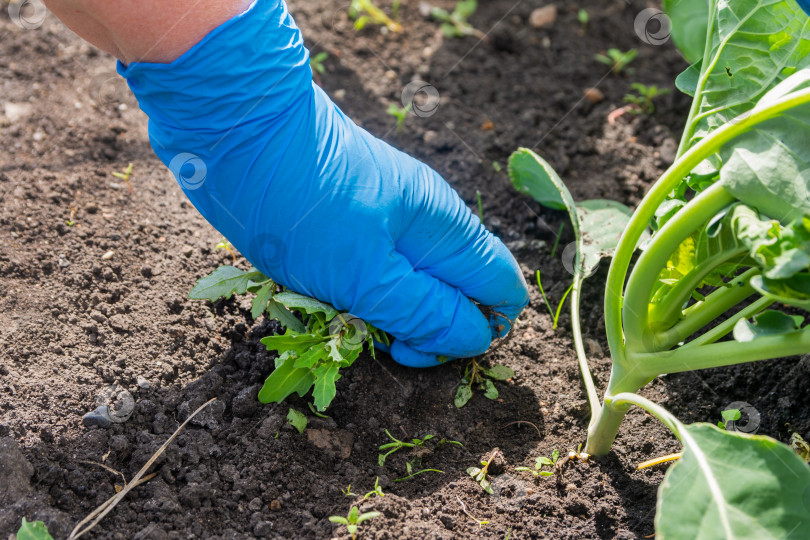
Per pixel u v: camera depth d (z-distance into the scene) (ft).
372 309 2.47
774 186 2.21
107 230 2.74
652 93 3.06
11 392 2.47
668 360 2.35
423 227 2.50
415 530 2.42
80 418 2.47
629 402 2.38
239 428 2.50
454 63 3.20
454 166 2.97
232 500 2.43
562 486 2.49
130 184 2.84
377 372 2.60
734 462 2.23
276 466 2.46
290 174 2.40
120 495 2.38
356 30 3.25
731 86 2.37
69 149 2.89
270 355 2.58
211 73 2.32
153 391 2.53
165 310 2.63
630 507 2.47
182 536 2.38
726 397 2.61
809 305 2.20
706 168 2.36
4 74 3.03
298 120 2.41
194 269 2.71
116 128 2.94
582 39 3.27
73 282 2.64
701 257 2.33
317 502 2.44
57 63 3.07
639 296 2.33
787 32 2.34
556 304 2.76
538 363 2.67
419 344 2.54
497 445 2.55
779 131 2.23
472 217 2.56
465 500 2.48
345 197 2.41
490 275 2.54
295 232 2.42
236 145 2.38
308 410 2.55
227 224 2.45
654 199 2.29
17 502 2.35
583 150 3.00
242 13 2.31
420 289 2.48
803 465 2.21
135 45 2.30
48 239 2.70
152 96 2.36
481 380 2.61
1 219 2.70
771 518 2.20
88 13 2.27
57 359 2.53
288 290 2.53
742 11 2.35
